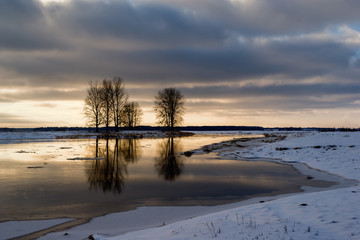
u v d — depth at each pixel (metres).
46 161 22.41
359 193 9.87
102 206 10.52
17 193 12.40
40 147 35.06
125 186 13.89
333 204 8.45
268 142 40.00
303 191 12.67
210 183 14.62
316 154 23.50
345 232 6.20
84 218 9.20
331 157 21.52
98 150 31.77
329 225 6.67
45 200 11.30
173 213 9.69
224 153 28.44
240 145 36.75
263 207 8.70
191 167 19.78
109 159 24.00
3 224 8.60
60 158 24.31
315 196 9.81
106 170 18.50
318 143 29.89
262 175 16.69
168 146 37.88
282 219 7.24
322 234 6.13
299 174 16.89
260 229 6.61
